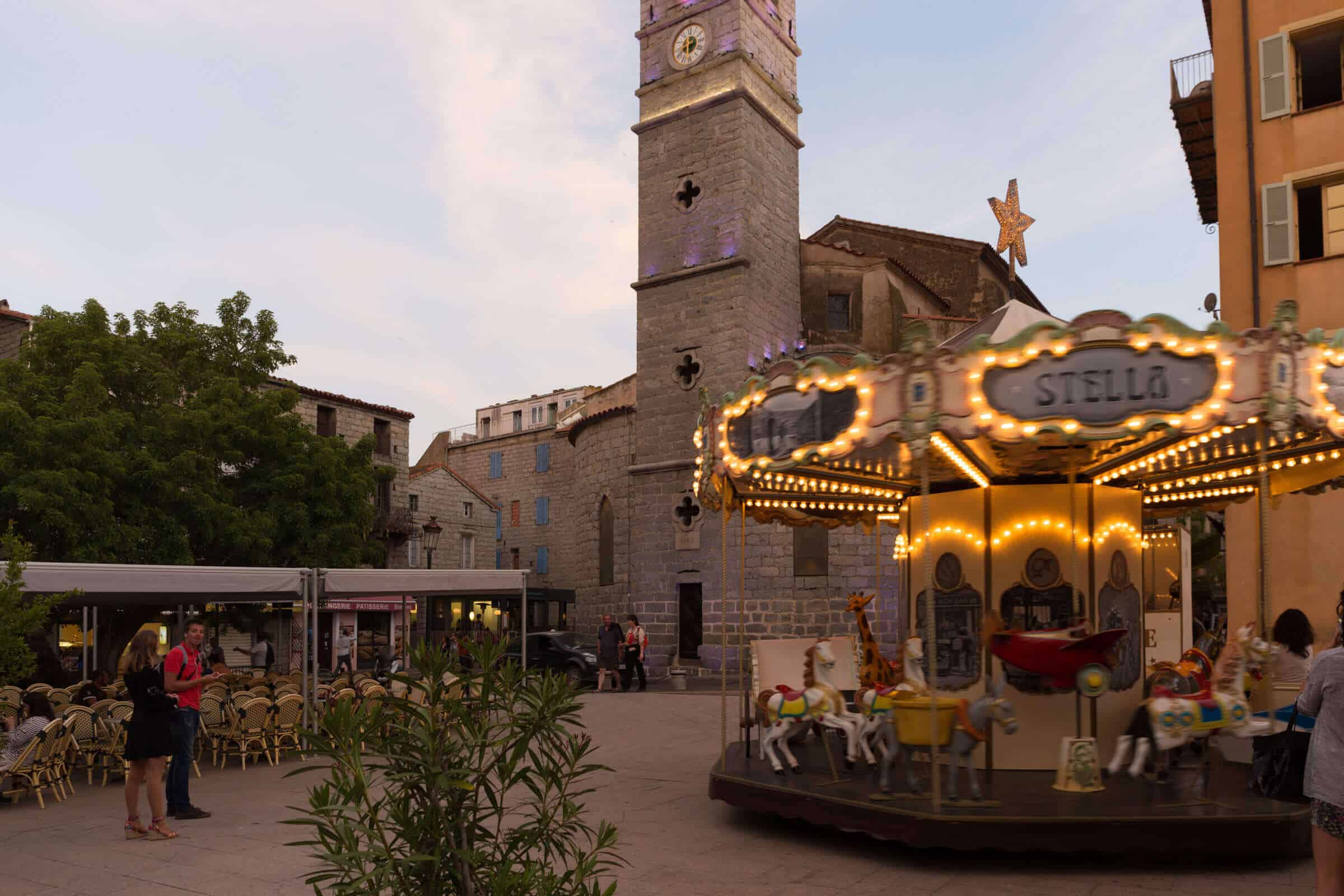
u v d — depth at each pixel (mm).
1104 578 10039
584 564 37062
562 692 4328
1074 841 7305
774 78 31312
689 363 29844
